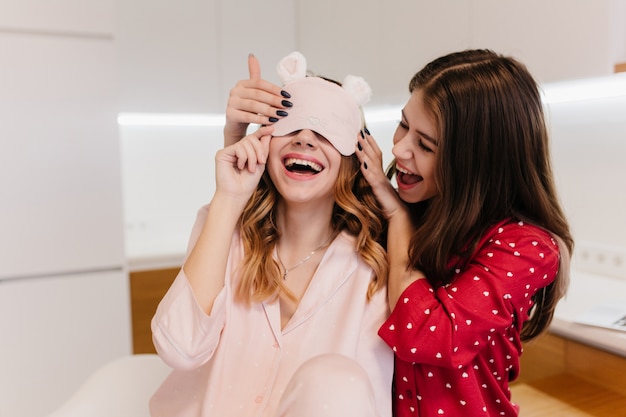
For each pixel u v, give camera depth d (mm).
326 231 1023
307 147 908
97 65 2076
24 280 2023
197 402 910
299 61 972
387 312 950
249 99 949
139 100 2584
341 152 926
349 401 679
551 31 1468
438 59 999
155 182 3041
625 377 1283
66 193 2062
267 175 1004
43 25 1980
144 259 2406
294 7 2871
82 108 2062
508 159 915
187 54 2654
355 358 893
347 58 2426
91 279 2123
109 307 2162
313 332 921
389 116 2686
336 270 966
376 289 954
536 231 915
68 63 2029
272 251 985
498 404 931
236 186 894
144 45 2566
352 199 991
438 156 924
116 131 2123
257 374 900
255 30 2789
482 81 894
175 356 826
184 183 3105
